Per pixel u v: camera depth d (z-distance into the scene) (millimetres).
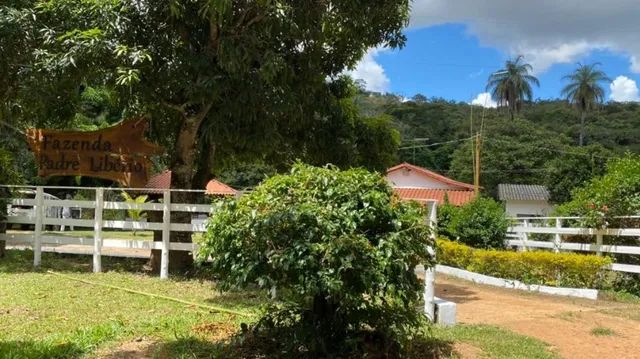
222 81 9719
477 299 9836
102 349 5637
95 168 11523
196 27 10180
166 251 10438
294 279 4918
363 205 5207
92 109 22125
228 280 5113
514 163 52969
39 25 9992
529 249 16047
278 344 5516
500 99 60281
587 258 10812
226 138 10367
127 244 10719
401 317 5445
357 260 4793
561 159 47188
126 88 9875
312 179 5457
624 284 10969
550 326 7379
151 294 8445
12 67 10289
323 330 5305
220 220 5199
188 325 6570
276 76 10156
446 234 18391
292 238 4930
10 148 21047
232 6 9281
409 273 5258
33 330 6289
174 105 10664
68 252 12555
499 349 6133
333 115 11992
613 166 13961
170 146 12664
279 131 11680
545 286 10906
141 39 9906
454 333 6656
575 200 14695
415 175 41125
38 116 11773
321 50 11242
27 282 9203
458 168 54875
